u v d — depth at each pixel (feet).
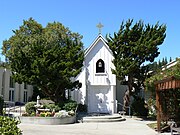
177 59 69.67
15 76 81.76
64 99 89.20
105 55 95.20
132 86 91.09
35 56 81.66
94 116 82.58
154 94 71.00
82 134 53.36
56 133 53.78
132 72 87.25
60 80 81.56
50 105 78.89
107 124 72.02
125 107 92.22
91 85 95.20
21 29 150.92
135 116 89.76
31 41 138.62
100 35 95.40
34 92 148.15
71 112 76.33
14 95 135.03
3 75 126.11
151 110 90.17
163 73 68.44
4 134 25.45
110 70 94.48
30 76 81.82
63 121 71.00
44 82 81.46
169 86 50.01
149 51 84.17
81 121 76.43
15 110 94.94
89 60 95.91
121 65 86.28
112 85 94.02
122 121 79.66
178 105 61.11
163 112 59.06
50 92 86.12
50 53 81.51
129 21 87.86
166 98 60.75
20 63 81.66
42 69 78.43
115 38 88.33
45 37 143.74
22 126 63.67
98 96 95.45
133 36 87.71
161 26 87.15
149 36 86.33
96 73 95.09
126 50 87.40
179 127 56.39
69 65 81.97
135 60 84.69
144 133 56.54
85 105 94.32
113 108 93.66
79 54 86.58
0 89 122.52
